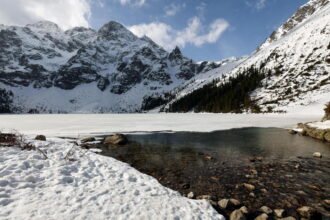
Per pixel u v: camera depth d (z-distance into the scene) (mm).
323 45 129875
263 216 8625
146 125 47188
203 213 8242
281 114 83500
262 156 19094
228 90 149375
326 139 27125
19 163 10766
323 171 14742
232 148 22625
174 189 11555
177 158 18266
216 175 13875
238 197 10688
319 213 8992
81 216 7176
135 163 16609
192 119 68125
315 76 110500
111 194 8984
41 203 7707
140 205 8273
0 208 7164
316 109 81312
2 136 14867
